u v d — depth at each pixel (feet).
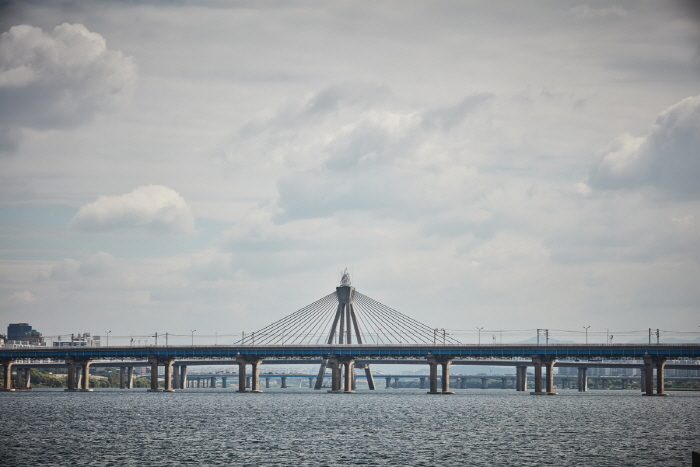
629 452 625.82
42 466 555.69
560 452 624.59
